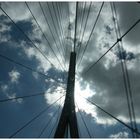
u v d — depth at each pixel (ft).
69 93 67.36
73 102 62.90
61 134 52.39
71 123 54.19
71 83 73.36
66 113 57.11
